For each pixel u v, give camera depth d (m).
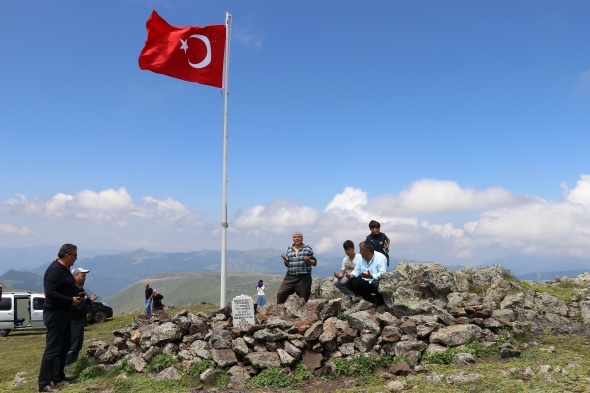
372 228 13.75
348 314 10.67
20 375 10.91
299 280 13.20
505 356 8.88
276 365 8.62
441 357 8.74
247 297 10.34
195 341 9.80
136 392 8.18
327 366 8.66
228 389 8.10
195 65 14.56
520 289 13.37
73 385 9.20
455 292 11.90
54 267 9.20
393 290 11.38
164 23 14.67
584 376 7.14
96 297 11.72
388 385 7.48
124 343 10.83
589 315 11.63
